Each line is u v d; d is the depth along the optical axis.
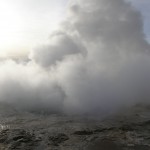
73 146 20.48
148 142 21.03
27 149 19.92
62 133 22.61
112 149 20.05
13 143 20.67
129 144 20.73
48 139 21.53
